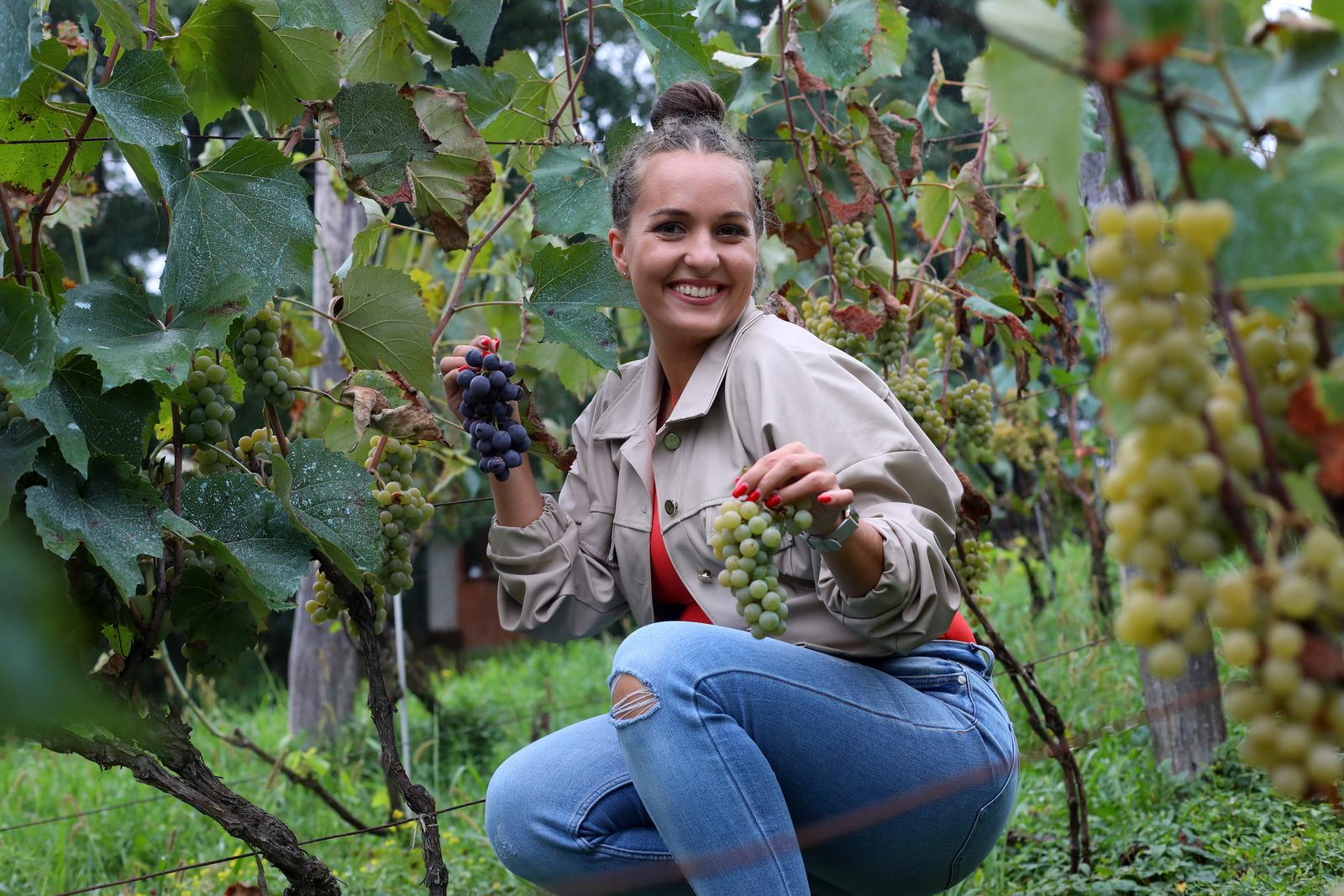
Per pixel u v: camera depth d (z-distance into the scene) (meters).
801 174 3.22
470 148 2.58
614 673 1.98
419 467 5.14
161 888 3.49
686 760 1.87
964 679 2.09
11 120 2.08
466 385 2.33
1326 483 0.92
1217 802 3.42
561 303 2.53
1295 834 2.97
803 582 2.07
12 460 1.67
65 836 4.09
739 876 1.86
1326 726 0.90
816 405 2.02
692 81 2.52
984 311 3.14
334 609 2.26
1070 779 3.12
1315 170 0.91
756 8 5.61
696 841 1.87
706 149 2.23
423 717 5.99
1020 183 3.45
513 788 2.23
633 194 2.25
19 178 2.22
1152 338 0.91
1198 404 0.91
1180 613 0.92
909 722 1.97
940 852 2.05
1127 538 0.94
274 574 1.93
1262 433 0.90
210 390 1.99
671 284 2.22
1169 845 3.16
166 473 2.09
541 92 2.99
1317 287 0.91
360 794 4.80
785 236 3.28
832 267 3.12
